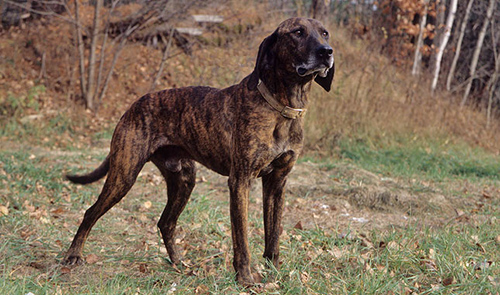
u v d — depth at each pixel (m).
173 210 3.68
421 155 8.92
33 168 6.27
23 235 3.96
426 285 3.33
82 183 3.77
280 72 2.99
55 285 3.04
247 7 11.97
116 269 3.50
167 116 3.44
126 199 5.55
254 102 3.02
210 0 10.65
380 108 10.39
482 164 8.57
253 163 3.04
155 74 11.45
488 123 12.34
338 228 4.70
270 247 3.38
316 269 3.55
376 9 13.70
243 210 3.08
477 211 5.46
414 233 4.30
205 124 3.26
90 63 10.16
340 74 11.26
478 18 16.59
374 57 12.23
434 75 12.80
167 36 11.95
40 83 10.65
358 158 8.69
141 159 3.44
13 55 10.94
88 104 10.24
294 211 5.31
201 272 3.41
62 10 11.32
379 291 3.07
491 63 16.34
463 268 3.45
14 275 3.24
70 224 4.48
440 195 5.96
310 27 2.99
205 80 11.05
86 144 8.94
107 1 11.07
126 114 3.55
